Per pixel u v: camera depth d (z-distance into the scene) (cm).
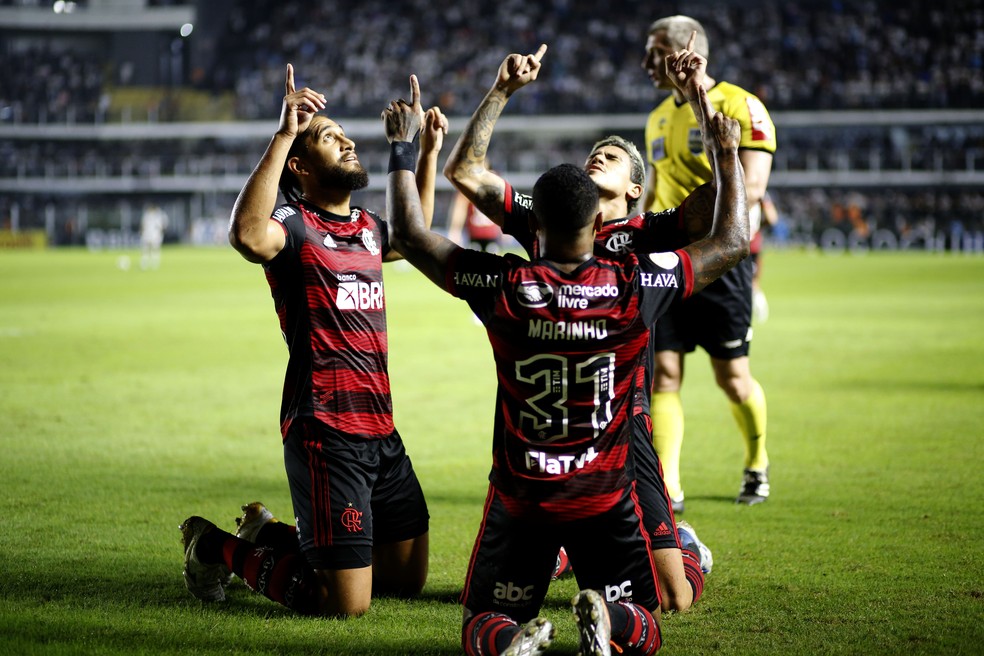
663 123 636
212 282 2669
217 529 429
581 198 327
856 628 398
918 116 4891
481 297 330
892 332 1492
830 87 5128
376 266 430
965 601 429
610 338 328
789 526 551
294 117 392
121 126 5678
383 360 429
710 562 457
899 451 732
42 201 5666
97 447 748
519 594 347
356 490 412
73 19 5891
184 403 934
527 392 331
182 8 5900
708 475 679
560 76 5438
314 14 5981
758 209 602
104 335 1468
